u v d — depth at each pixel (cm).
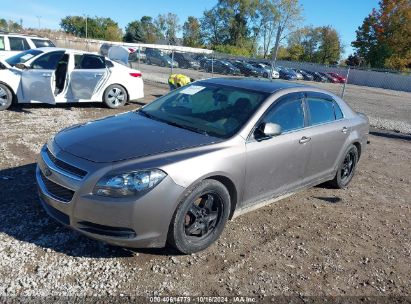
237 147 371
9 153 584
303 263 366
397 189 613
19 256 328
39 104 1013
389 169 726
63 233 369
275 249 385
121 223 309
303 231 431
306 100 476
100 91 1012
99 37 9119
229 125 394
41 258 329
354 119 567
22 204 417
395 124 1280
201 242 358
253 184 397
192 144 355
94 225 315
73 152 335
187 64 3644
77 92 970
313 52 7719
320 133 479
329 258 381
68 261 329
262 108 411
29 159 564
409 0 6234
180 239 338
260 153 391
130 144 345
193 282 320
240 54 7638
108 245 356
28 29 5509
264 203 431
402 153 874
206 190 346
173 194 320
